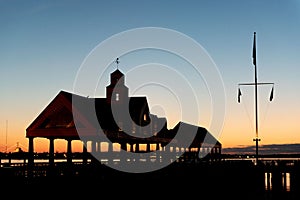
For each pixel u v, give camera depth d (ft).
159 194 147.43
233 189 177.37
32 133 159.84
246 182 185.68
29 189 109.09
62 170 122.72
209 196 163.63
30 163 155.74
